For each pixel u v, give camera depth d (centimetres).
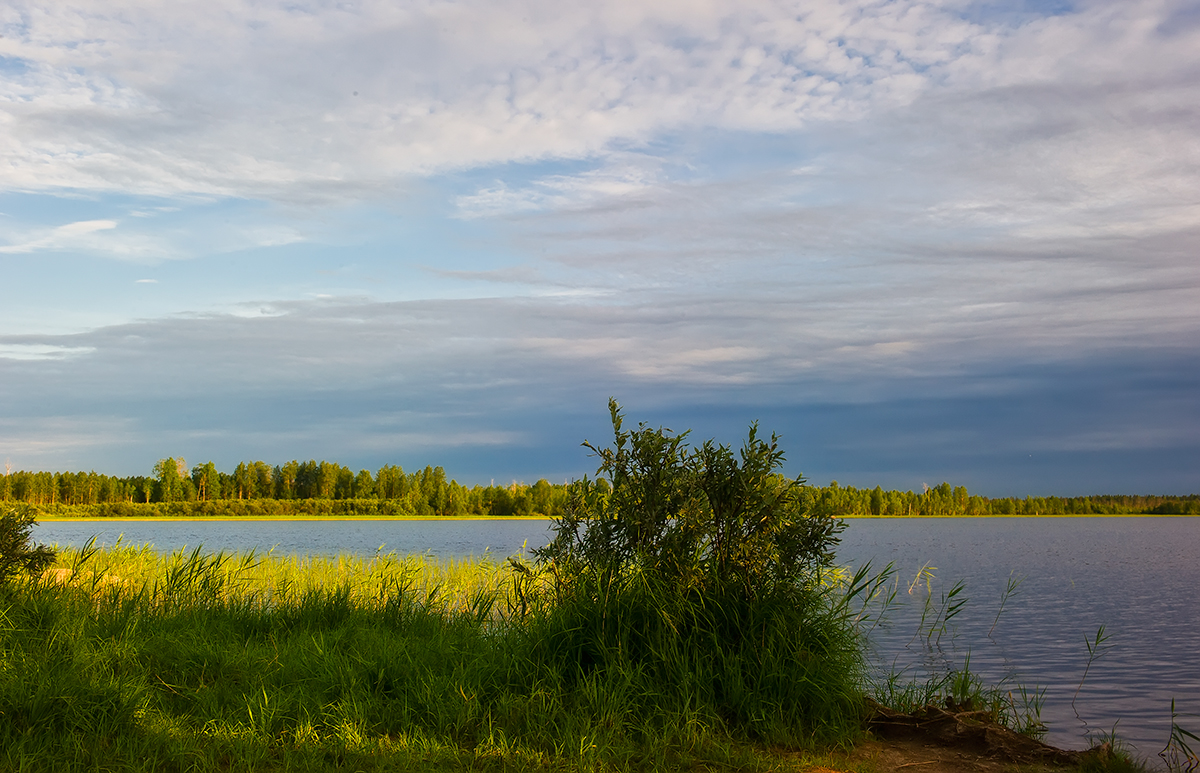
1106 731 866
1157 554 4822
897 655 1238
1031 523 13950
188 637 818
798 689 673
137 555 1577
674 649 697
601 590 752
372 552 3500
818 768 581
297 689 670
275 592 1213
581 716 629
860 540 6322
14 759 507
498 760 564
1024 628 1622
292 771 532
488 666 716
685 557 758
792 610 731
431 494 12188
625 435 824
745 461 772
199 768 529
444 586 1485
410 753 564
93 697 599
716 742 606
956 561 3909
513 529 7669
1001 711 818
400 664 729
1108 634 1573
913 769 589
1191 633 1602
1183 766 723
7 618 758
